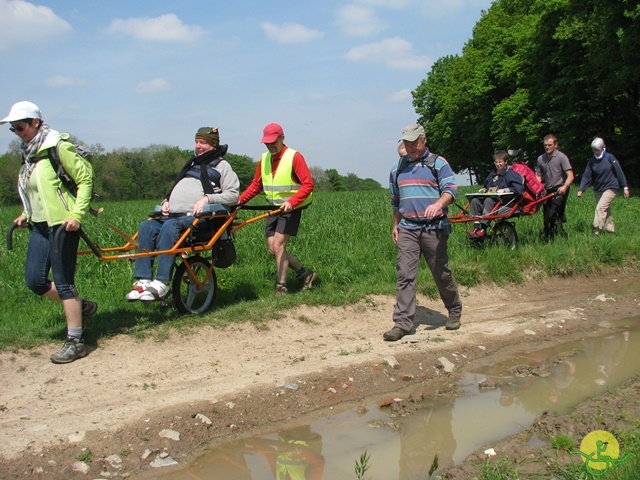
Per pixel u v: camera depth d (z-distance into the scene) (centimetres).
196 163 649
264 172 731
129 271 812
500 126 4247
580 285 927
